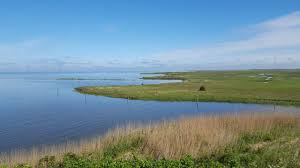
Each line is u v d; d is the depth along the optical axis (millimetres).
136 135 18938
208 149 14867
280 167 11531
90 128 31328
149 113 41812
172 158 14102
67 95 67625
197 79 120438
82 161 11969
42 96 66000
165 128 20109
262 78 117812
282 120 23438
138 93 63656
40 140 26203
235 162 11898
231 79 113750
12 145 24375
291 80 98062
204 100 53938
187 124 20734
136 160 11562
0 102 54688
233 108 45312
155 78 172750
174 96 57938
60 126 32406
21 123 34250
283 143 15961
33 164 14188
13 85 114562
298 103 47562
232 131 19328
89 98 60750
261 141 17578
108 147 16984
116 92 66938
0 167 12086
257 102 50188
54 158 14438
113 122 34688
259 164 12141
